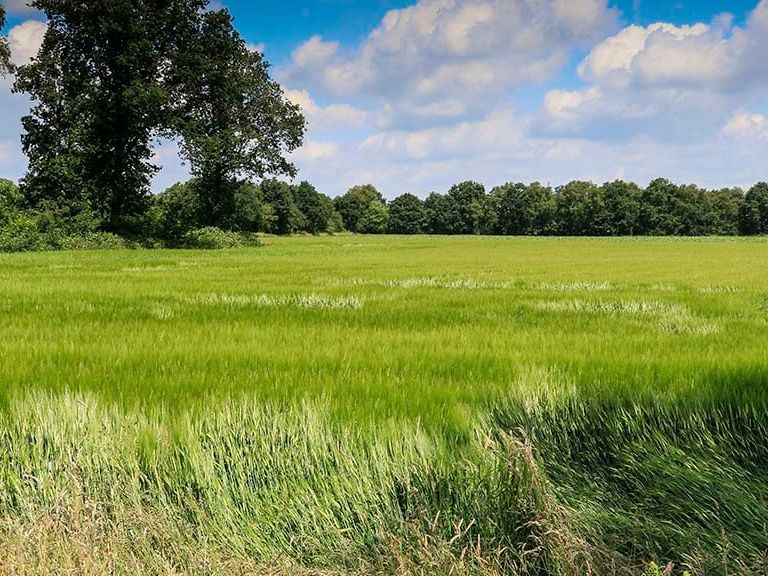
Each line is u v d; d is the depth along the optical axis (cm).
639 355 554
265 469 320
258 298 1098
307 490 306
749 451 353
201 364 500
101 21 3862
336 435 340
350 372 477
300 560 279
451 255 3938
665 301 1121
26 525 278
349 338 656
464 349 582
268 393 407
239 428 345
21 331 679
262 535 287
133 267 2202
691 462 333
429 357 539
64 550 262
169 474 316
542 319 866
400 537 277
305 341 627
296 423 348
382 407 379
